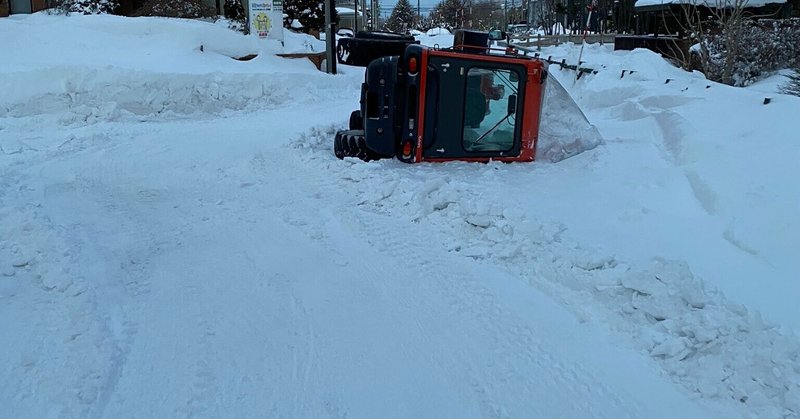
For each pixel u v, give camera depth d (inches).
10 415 133.7
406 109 336.8
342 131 377.4
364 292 196.5
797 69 549.3
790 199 229.5
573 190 293.9
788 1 1011.9
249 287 199.8
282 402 142.9
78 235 235.9
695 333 156.6
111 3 874.8
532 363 158.2
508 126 350.3
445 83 337.4
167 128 501.4
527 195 285.6
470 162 348.5
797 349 148.3
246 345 165.8
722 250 215.5
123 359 157.6
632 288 179.0
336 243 237.6
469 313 182.9
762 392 140.7
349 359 160.1
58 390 141.8
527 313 181.8
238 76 630.5
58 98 530.9
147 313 181.8
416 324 176.9
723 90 442.6
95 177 335.3
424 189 272.7
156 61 670.5
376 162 343.3
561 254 207.0
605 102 554.6
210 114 587.5
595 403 143.0
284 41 862.5
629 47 949.8
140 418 136.2
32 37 686.5
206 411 139.2
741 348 150.0
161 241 238.8
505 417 138.6
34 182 315.9
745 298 181.3
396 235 244.5
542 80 349.1
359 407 141.7
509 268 211.8
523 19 2511.1
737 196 244.7
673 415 138.7
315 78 705.6
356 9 1253.1
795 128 299.1
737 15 659.4
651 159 332.8
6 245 211.6
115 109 537.0
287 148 398.9
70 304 178.7
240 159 373.7
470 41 373.7
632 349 162.7
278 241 239.6
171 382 149.0
